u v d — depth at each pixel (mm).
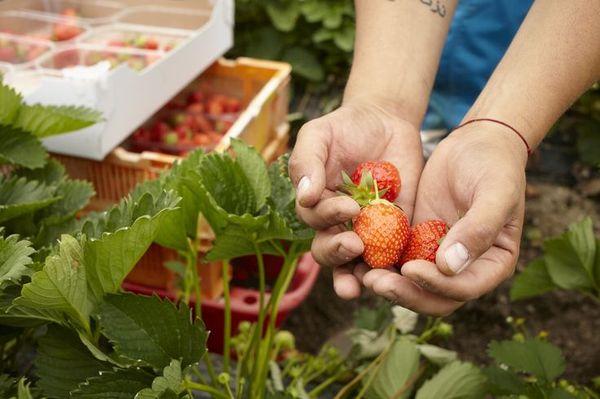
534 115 1183
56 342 1124
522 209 1068
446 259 934
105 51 2537
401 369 1602
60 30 2748
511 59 1233
